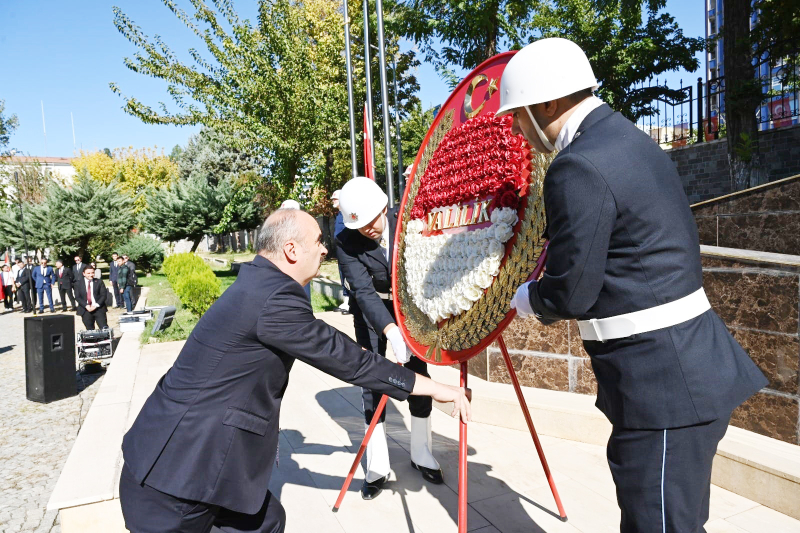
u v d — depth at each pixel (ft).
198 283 37.29
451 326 7.66
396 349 9.07
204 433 5.73
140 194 140.56
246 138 47.70
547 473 8.53
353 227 9.29
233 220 107.76
